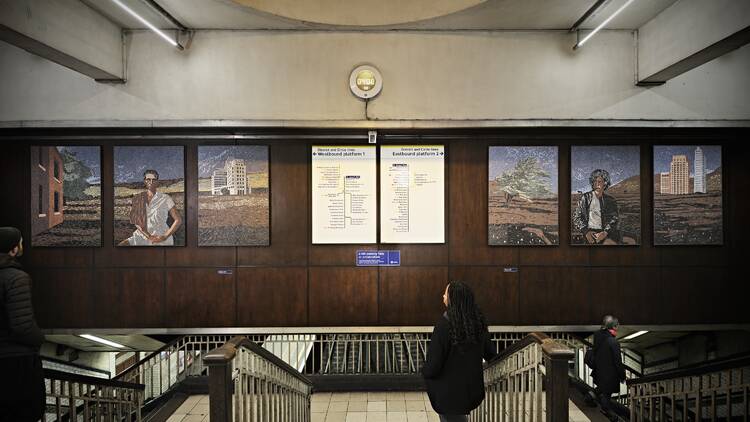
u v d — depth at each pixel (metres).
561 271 6.57
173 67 6.19
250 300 6.54
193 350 6.46
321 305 6.56
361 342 6.45
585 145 6.57
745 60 6.23
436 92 6.25
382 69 6.24
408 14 6.01
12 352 2.52
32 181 6.43
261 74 6.22
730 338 7.17
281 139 6.57
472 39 6.25
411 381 5.84
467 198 6.58
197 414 5.04
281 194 6.56
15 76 6.17
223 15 5.76
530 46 6.25
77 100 6.16
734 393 5.12
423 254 6.57
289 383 3.76
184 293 6.52
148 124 6.15
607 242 6.54
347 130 6.36
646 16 5.77
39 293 6.46
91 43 5.49
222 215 6.52
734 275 6.52
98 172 6.47
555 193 6.57
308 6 5.96
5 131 6.28
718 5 4.75
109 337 7.60
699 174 6.54
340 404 5.39
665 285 6.55
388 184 6.55
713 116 6.23
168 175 6.50
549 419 2.38
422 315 6.55
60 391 3.15
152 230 6.50
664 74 5.82
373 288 6.57
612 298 6.57
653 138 6.57
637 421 4.68
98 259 6.49
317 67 6.23
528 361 2.81
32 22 4.61
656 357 9.18
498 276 6.57
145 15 5.67
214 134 6.48
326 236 6.55
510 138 6.59
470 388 2.78
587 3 5.43
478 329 2.79
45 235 6.45
